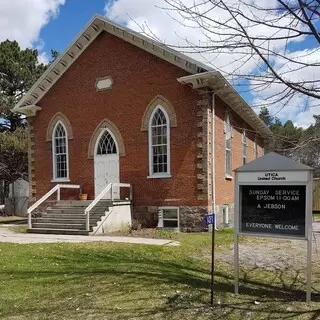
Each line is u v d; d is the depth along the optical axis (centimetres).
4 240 1511
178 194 1866
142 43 1975
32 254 1146
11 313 632
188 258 1107
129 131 2028
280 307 642
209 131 1831
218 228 1909
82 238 1555
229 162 2203
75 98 2214
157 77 1952
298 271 951
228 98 2059
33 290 759
